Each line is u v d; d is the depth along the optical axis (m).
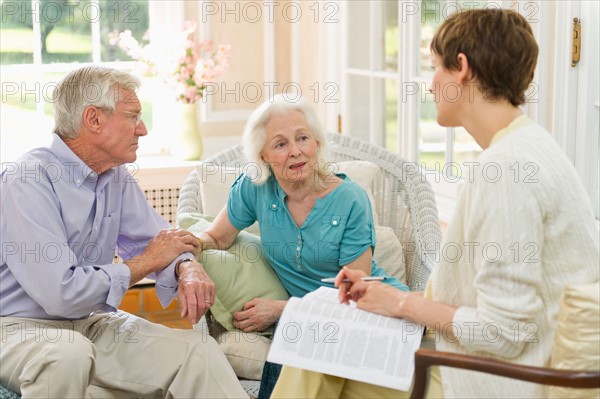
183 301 2.61
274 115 2.67
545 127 3.28
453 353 1.92
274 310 2.69
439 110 2.10
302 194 2.72
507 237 1.89
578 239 1.95
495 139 2.01
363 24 4.48
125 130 2.64
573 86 3.18
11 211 2.51
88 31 4.82
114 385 2.56
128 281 2.60
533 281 1.90
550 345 1.97
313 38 4.91
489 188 1.92
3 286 2.58
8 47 4.71
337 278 2.21
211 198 3.07
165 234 2.75
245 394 2.49
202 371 2.50
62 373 2.35
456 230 2.01
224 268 2.74
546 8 3.20
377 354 2.04
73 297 2.50
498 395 1.99
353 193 2.73
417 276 3.01
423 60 4.00
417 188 3.14
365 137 4.56
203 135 5.06
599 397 1.91
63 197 2.62
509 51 1.98
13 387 2.46
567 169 1.97
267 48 5.06
